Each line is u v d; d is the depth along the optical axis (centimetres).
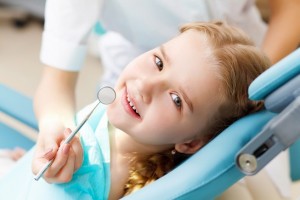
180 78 66
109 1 93
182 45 69
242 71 68
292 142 50
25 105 102
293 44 92
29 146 108
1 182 79
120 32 102
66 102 82
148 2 92
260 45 101
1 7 292
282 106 52
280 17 94
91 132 75
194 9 94
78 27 87
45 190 70
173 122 67
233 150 59
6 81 221
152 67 68
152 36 99
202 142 72
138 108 67
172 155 75
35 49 262
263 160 52
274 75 51
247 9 104
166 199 60
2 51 253
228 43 70
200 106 67
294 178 113
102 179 71
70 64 87
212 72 67
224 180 60
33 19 296
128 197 62
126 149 74
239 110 69
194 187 59
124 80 70
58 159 64
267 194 96
